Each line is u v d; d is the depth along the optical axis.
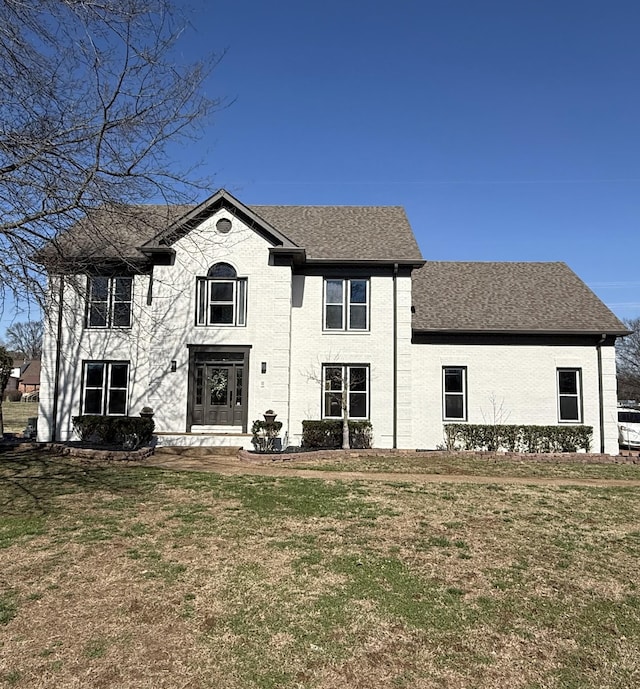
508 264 22.73
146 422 15.99
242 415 17.03
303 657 4.59
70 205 9.61
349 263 18.16
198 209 16.95
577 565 6.84
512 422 18.47
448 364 18.66
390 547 7.35
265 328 17.28
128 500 9.53
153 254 17.30
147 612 5.31
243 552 7.01
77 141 9.46
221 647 4.71
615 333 18.27
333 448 17.25
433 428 18.42
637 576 6.52
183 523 8.21
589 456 15.50
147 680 4.21
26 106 9.12
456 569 6.62
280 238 17.39
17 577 6.08
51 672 4.27
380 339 18.23
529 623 5.29
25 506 9.02
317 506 9.39
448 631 5.09
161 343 17.12
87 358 17.72
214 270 17.52
